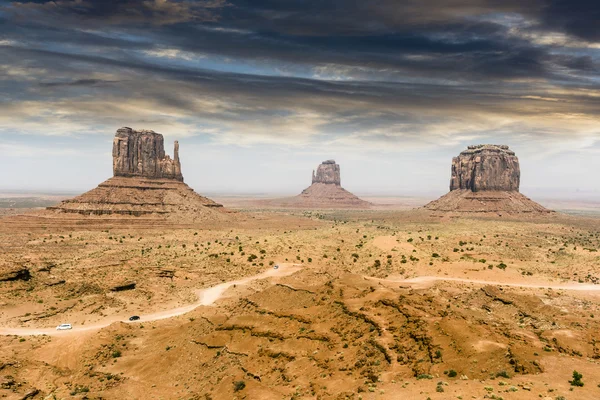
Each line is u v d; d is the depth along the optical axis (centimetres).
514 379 4347
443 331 5325
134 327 9288
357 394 4347
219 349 6762
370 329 5850
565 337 6191
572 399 3803
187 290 12619
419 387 4262
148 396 6162
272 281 12362
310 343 5997
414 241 17875
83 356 7788
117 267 14138
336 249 17100
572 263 14762
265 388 5219
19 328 9206
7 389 6391
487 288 10350
